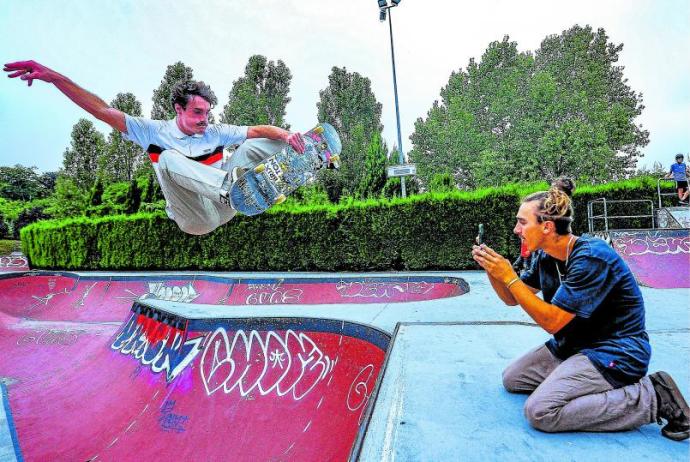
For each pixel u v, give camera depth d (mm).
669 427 2105
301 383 4609
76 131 39438
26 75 2586
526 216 2369
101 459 4484
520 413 2441
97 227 17625
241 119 35531
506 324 4688
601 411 2113
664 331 4098
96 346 8531
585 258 2135
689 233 9031
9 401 6457
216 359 5289
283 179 3084
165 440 4473
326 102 41562
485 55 41656
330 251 13391
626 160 35062
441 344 3947
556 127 28484
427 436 2174
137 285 12797
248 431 4191
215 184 2836
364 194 26922
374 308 6543
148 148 2979
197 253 15406
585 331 2262
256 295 10969
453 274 10812
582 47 35250
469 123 37750
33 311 13133
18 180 57188
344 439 3539
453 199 11906
